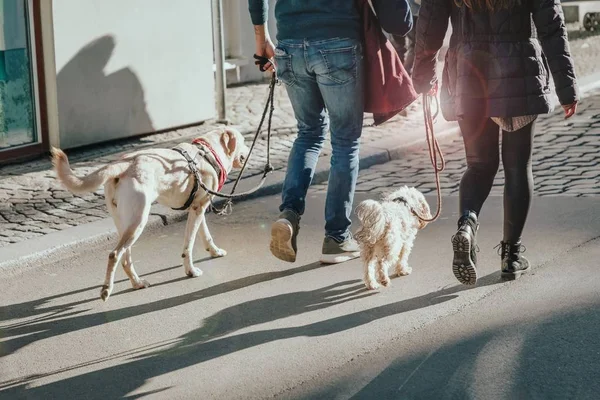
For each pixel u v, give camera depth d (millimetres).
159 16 10938
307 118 6520
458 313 5504
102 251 7215
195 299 6031
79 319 5762
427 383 4574
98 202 8273
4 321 5773
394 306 5703
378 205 5758
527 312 5426
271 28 14656
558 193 8203
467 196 5766
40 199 8398
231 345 5219
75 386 4785
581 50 17016
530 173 5895
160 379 4809
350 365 4844
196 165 6270
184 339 5355
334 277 6344
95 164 9617
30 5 9727
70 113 10125
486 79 5582
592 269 6129
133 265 6805
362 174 9422
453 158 9945
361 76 6312
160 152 6098
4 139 9758
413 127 11156
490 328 5223
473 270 5535
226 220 7906
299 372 4789
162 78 11070
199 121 11602
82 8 10094
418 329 5293
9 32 9625
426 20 5730
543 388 4445
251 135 10852
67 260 6996
